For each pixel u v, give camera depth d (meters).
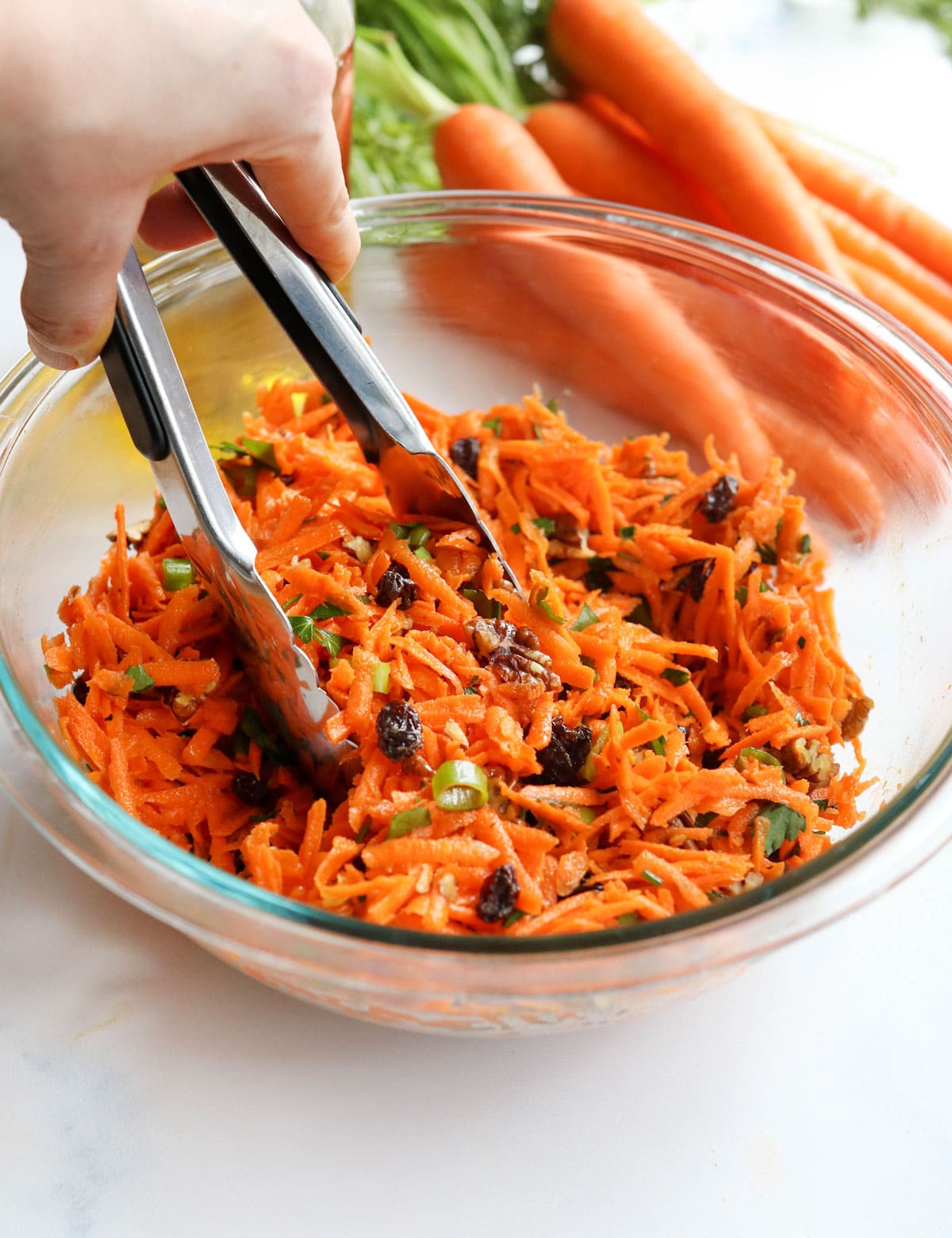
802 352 0.65
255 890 0.49
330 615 0.57
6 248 0.73
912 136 0.84
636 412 0.70
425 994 0.48
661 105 0.77
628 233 0.65
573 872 0.54
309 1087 0.54
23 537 0.58
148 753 0.56
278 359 0.66
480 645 0.57
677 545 0.62
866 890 0.49
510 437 0.66
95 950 0.56
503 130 0.77
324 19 0.64
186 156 0.50
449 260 0.66
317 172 0.53
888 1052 0.56
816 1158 0.54
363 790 0.54
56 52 0.46
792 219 0.75
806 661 0.60
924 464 0.61
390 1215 0.53
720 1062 0.56
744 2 0.91
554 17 0.81
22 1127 0.53
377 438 0.59
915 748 0.57
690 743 0.58
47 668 0.56
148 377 0.53
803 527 0.65
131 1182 0.53
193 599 0.57
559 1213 0.53
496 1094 0.55
